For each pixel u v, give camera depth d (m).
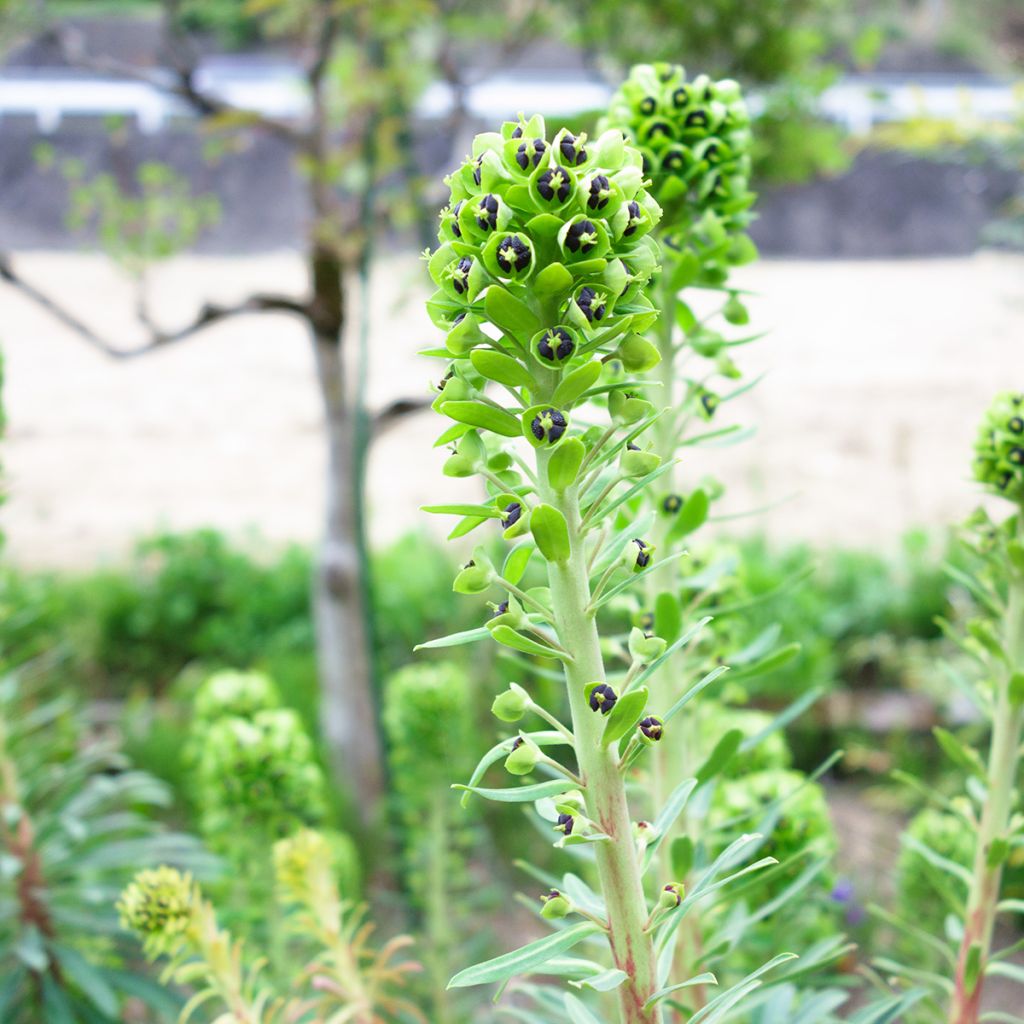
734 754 1.72
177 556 9.10
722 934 1.82
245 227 15.70
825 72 5.37
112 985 2.80
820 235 16.86
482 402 1.28
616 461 1.46
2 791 2.95
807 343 14.25
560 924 1.63
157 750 6.24
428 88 5.90
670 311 1.90
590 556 1.30
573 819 1.27
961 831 2.86
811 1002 1.84
